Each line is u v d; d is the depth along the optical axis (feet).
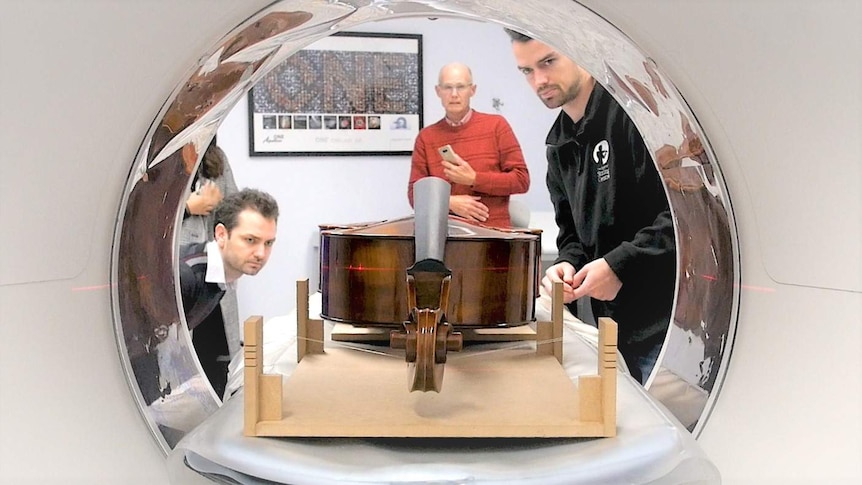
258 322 1.85
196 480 1.80
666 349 2.23
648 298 4.90
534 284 2.60
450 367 2.34
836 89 1.70
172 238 2.24
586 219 5.29
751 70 1.73
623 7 1.75
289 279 7.68
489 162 6.26
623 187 4.99
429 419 1.83
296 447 1.81
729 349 1.94
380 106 7.67
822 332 1.76
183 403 2.12
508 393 2.06
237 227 6.14
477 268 2.45
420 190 2.49
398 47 7.61
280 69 7.41
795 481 1.75
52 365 1.69
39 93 1.60
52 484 1.63
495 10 2.42
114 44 1.67
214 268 5.52
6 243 1.60
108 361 1.86
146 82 1.72
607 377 1.82
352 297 2.49
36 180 1.63
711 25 1.72
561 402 1.99
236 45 2.02
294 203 7.63
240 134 7.43
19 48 1.57
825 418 1.73
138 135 1.84
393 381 2.18
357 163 7.72
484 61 7.64
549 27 2.34
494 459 1.79
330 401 1.98
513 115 7.71
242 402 2.06
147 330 2.05
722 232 1.97
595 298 5.08
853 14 1.67
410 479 1.67
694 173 2.05
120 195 1.87
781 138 1.76
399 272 2.45
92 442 1.73
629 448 1.76
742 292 1.93
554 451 1.82
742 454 1.83
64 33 1.61
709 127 1.88
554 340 2.57
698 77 1.76
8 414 1.59
